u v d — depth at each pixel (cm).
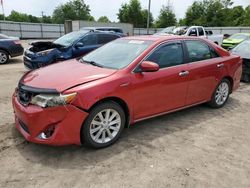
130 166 347
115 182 314
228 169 349
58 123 343
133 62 410
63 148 386
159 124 483
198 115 535
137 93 406
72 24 2786
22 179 316
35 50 909
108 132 391
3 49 1184
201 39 524
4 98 619
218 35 1988
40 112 340
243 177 333
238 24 5762
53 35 4059
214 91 550
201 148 401
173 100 466
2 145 389
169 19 5219
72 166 344
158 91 434
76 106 345
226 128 477
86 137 366
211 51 537
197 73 492
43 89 348
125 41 495
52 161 353
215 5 5300
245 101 642
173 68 454
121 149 389
